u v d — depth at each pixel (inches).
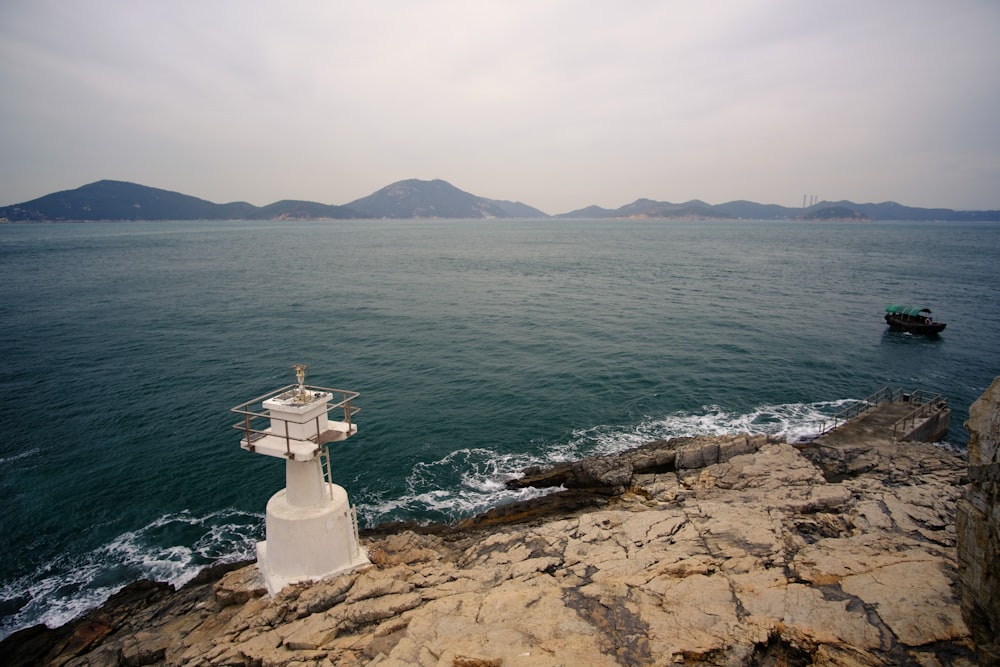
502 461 1068.5
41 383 1425.9
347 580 577.0
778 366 1626.5
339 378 1486.2
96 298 2583.7
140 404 1300.4
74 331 1942.7
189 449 1091.3
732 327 2090.3
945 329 2124.8
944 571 500.7
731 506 738.8
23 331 1932.8
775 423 1236.5
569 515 875.4
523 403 1325.0
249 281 3243.1
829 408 1330.0
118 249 5497.1
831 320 2245.3
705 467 961.5
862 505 706.8
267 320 2155.5
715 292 2920.8
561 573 591.8
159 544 833.5
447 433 1172.5
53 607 716.7
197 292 2807.6
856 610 458.0
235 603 603.2
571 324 2113.7
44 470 1015.0
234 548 825.5
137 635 581.9
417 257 4987.7
